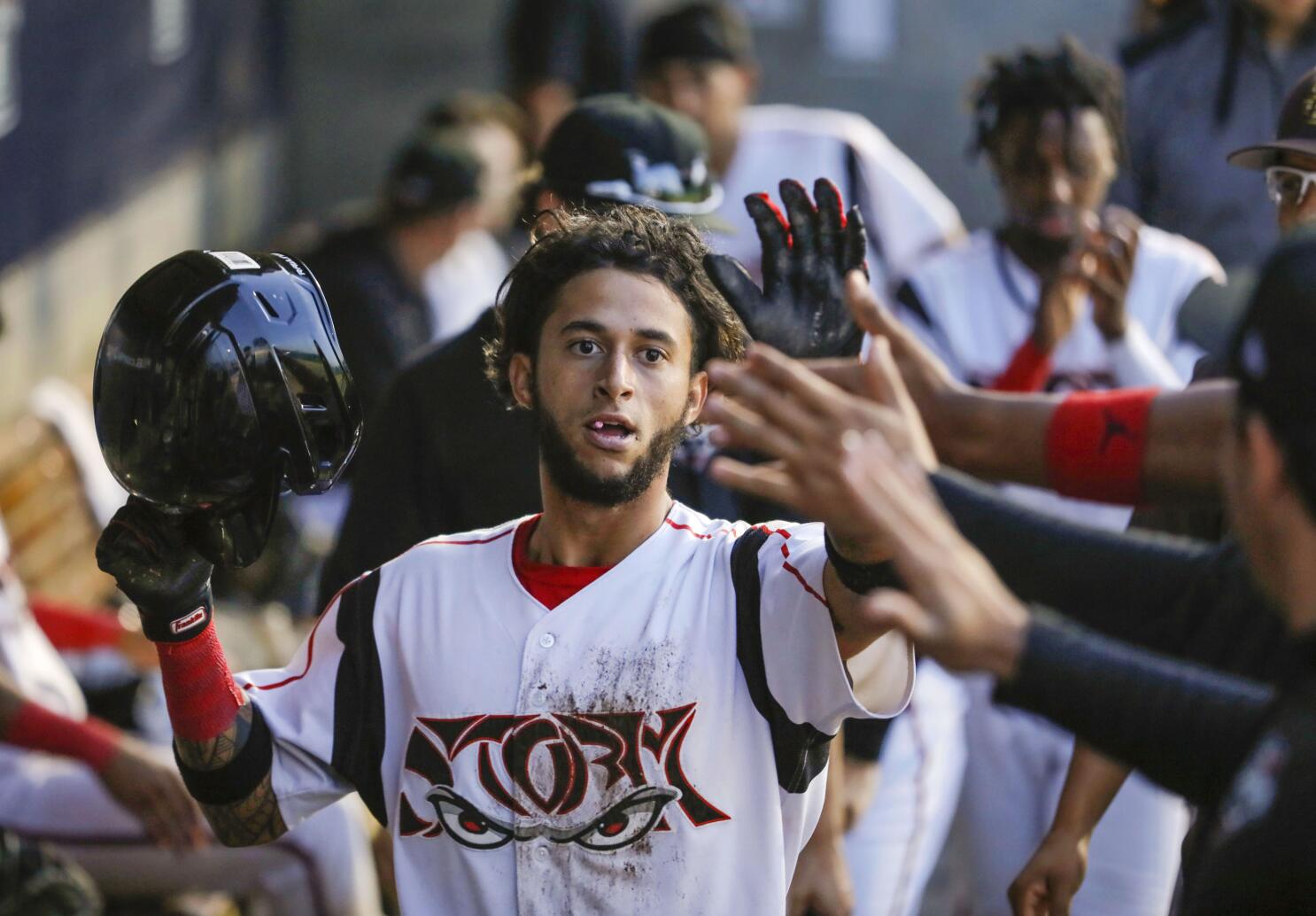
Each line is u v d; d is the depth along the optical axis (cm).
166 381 316
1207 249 682
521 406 353
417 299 866
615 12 939
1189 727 241
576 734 326
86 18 998
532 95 930
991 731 552
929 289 590
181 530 328
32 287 895
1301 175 427
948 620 233
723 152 677
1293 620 227
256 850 568
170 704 334
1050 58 566
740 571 331
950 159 1455
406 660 338
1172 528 474
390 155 1463
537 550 344
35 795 575
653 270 337
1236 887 227
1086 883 513
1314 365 220
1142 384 516
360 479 470
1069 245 566
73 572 817
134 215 1089
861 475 234
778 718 325
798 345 351
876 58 1452
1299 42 678
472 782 329
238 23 1331
